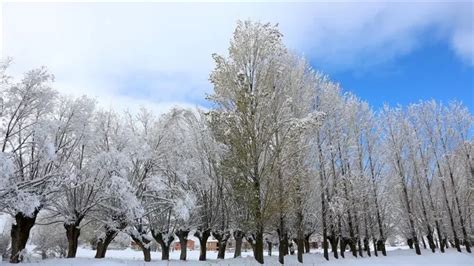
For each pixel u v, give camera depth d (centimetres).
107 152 1861
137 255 3447
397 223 3519
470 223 3591
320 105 2762
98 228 2214
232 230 2386
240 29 1889
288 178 1841
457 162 3641
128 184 1773
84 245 4531
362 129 3195
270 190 1733
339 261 2336
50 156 1579
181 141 2325
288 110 1873
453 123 3641
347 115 3061
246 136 1711
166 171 2250
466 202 3566
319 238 4247
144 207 2103
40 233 2945
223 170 1766
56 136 1784
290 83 2298
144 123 2344
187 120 2398
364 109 3262
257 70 1844
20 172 1680
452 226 3328
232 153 1722
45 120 1727
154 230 2212
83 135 1931
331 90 2895
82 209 1933
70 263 1580
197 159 2364
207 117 1814
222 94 1803
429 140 3619
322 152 2606
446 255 2828
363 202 2908
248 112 1738
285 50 1906
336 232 2684
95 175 1877
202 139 2352
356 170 2970
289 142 1777
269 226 1967
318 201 2519
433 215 3369
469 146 3553
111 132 2184
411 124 3603
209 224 2356
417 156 3553
